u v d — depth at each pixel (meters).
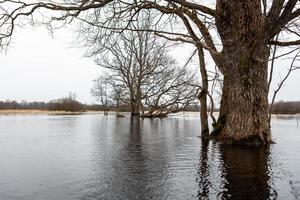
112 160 9.91
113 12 15.73
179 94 42.88
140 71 45.38
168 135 18.61
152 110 45.69
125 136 17.72
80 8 14.79
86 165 9.10
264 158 10.32
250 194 6.34
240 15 12.86
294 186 6.91
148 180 7.40
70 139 15.84
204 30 16.38
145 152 11.59
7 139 15.66
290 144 13.91
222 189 6.68
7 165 9.05
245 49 12.90
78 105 85.12
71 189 6.64
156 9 16.27
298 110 69.94
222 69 15.54
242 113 13.16
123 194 6.31
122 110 76.31
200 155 10.89
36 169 8.52
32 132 19.88
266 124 13.52
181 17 16.55
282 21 11.79
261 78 13.14
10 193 6.35
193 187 6.82
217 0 13.22
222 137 13.91
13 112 75.38
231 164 9.32
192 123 33.12
